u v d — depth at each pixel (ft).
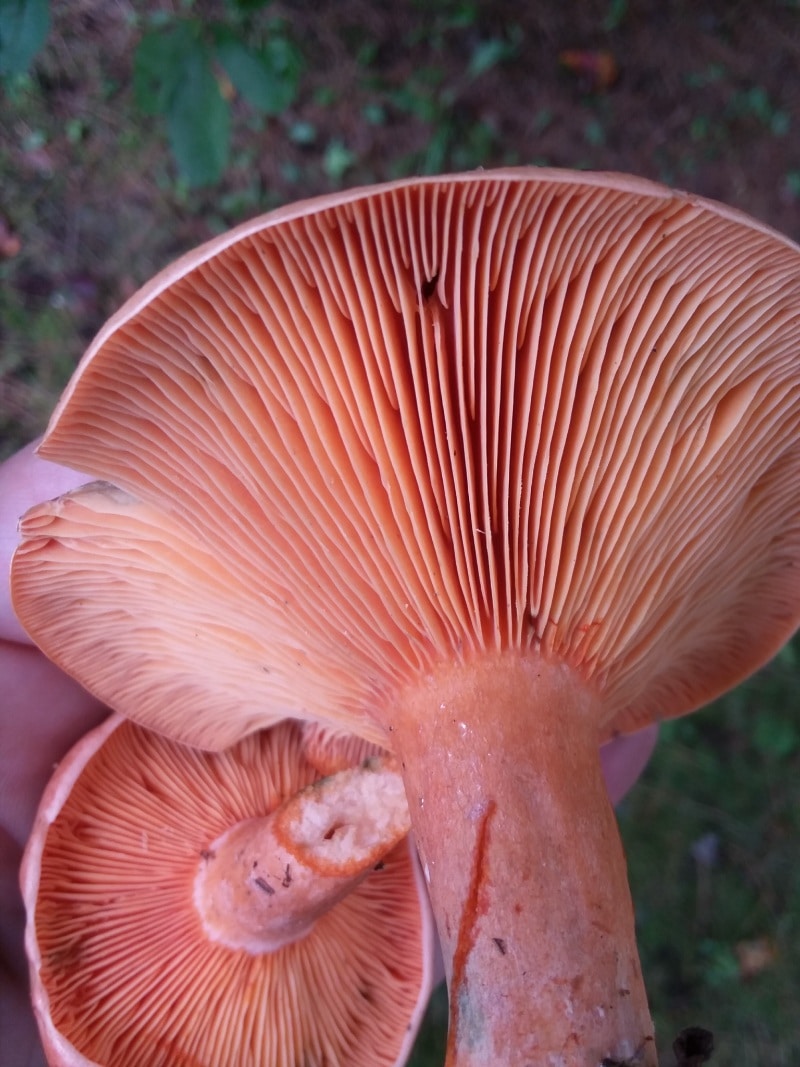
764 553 0.38
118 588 0.38
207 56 0.52
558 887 0.28
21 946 0.52
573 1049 0.27
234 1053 0.42
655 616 0.34
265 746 0.49
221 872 0.42
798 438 0.33
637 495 0.30
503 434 0.28
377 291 0.24
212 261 0.22
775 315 0.27
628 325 0.26
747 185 0.90
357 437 0.27
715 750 0.84
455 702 0.31
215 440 0.27
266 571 0.31
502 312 0.25
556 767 0.30
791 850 0.83
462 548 0.30
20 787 0.50
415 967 0.48
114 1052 0.40
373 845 0.37
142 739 0.47
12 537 0.49
